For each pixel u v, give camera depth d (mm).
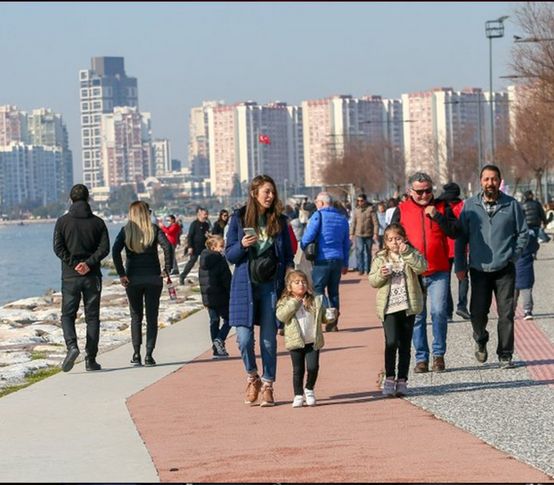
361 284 67375
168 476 20234
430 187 32062
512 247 31781
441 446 22031
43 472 20938
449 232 31703
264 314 27469
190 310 57469
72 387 31797
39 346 44344
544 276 71812
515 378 30531
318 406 27156
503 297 32031
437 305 32031
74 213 34781
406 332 28172
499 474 19516
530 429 23484
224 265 37156
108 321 52656
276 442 22984
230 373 33469
